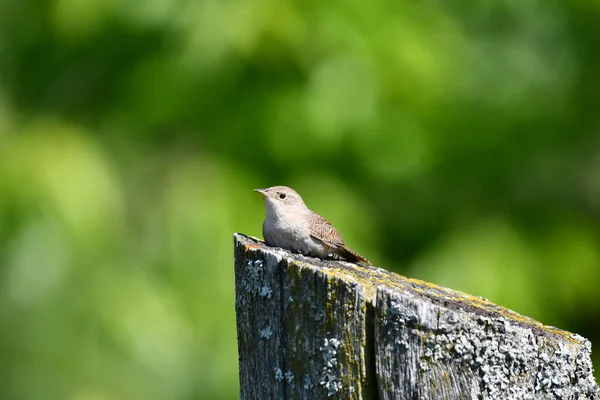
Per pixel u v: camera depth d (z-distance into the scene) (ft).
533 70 50.75
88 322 40.60
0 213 40.11
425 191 51.60
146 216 44.04
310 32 43.65
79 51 46.91
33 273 40.14
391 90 44.98
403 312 17.92
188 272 42.01
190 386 41.37
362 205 47.14
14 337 40.27
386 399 17.95
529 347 18.19
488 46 50.52
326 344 18.48
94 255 40.91
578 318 52.80
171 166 45.52
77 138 42.68
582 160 53.52
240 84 45.11
